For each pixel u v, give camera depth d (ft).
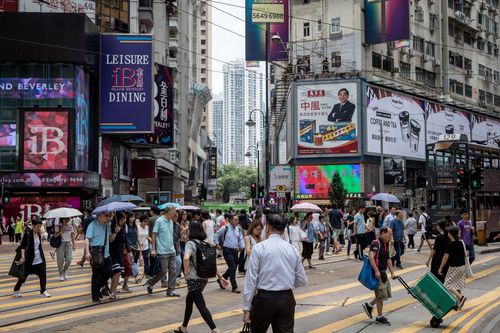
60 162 118.83
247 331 20.10
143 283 44.65
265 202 124.77
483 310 34.22
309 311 32.89
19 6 128.67
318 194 170.81
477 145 90.02
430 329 28.40
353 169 169.37
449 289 33.73
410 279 48.29
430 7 214.69
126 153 153.07
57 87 120.06
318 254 72.13
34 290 41.52
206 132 410.31
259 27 173.78
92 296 36.04
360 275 29.50
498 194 95.66
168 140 150.71
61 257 46.60
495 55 259.60
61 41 119.65
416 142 190.60
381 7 175.52
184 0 250.37
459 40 231.09
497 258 69.51
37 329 27.78
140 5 159.43
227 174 496.64
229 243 40.50
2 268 60.44
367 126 171.12
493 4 260.83
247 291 17.53
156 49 185.88
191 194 292.20
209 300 36.78
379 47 184.85
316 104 173.17
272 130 247.09
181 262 42.75
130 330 27.50
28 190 121.29
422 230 74.59
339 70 177.99
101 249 35.76
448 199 86.79
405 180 170.81
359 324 29.27
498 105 258.37
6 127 119.55
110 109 128.88
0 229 101.50
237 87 527.81
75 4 133.18
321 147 172.04
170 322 29.50
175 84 215.31
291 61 184.55
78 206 121.49
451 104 212.64
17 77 120.26
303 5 185.26
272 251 17.71
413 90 195.11
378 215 64.80
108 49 129.39
